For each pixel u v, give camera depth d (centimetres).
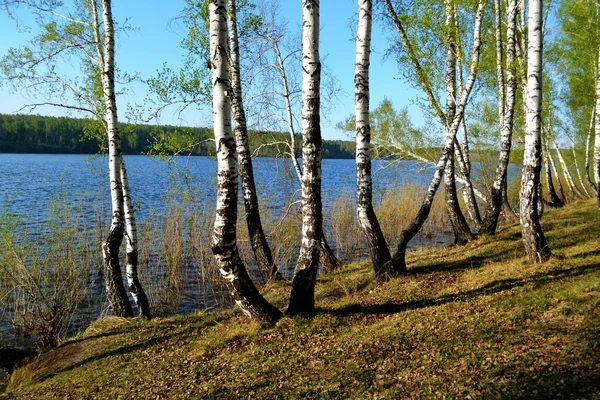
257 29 1085
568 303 555
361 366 505
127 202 906
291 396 464
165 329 777
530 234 805
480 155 1756
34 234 1373
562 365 410
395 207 1850
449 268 923
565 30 1772
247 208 1081
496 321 554
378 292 808
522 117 1577
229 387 511
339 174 5000
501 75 1220
